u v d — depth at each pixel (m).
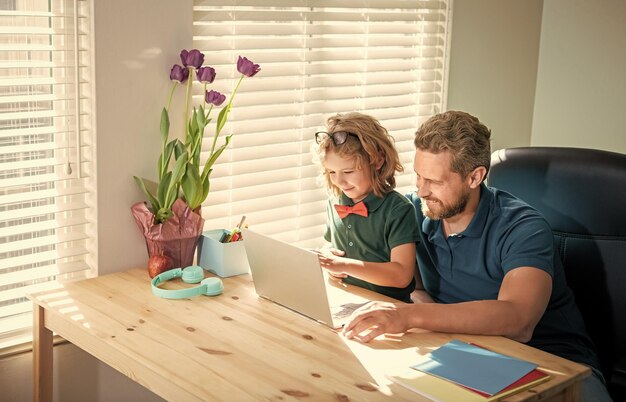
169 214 2.16
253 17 2.45
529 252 1.99
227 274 2.20
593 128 2.85
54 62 2.11
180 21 2.24
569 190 2.29
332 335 1.82
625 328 2.22
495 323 1.84
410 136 3.06
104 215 2.19
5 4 2.05
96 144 2.14
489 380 1.58
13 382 2.16
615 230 2.23
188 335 1.80
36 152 2.17
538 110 3.00
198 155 2.19
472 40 3.15
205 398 1.50
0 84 2.01
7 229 2.09
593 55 2.82
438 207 2.06
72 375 2.24
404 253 2.19
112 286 2.11
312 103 2.71
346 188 2.26
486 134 2.07
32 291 2.13
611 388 2.18
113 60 2.12
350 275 2.15
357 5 2.74
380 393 1.54
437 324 1.83
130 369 1.70
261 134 2.58
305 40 2.63
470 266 2.14
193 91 2.34
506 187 2.40
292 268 1.89
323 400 1.50
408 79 2.98
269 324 1.88
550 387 1.58
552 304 2.16
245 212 2.54
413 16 2.94
